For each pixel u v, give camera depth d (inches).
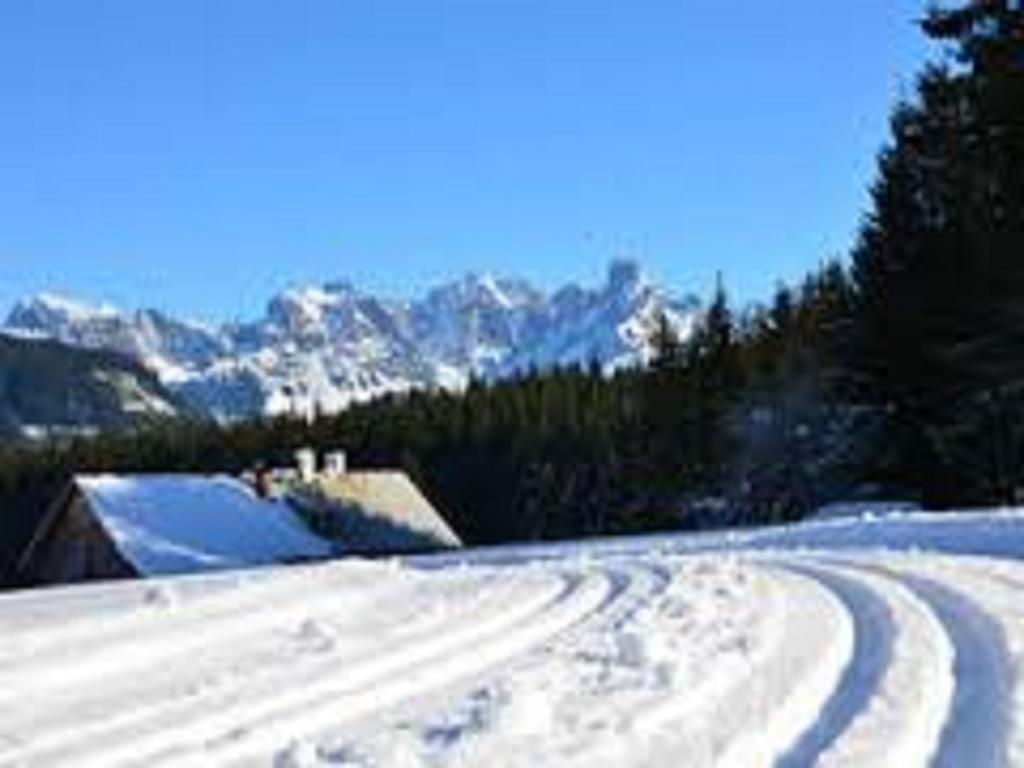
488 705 409.7
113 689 473.4
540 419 4375.0
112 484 2664.9
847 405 2583.7
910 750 343.9
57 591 936.3
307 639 587.8
